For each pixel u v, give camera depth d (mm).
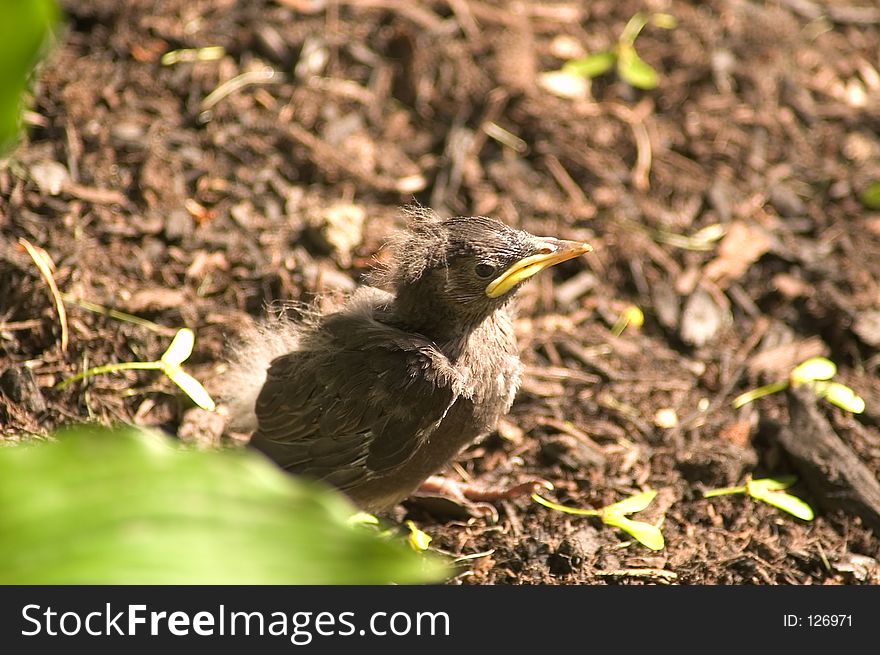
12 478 3068
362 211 9508
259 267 9023
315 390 7078
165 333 8453
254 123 10188
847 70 11898
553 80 11117
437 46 11148
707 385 8922
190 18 10922
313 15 11242
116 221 9133
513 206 10031
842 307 9359
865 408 8609
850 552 7684
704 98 11336
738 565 7492
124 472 3098
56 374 8055
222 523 3021
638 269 9758
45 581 2850
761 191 10562
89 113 9859
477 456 8234
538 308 9383
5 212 8930
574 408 8578
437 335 7039
